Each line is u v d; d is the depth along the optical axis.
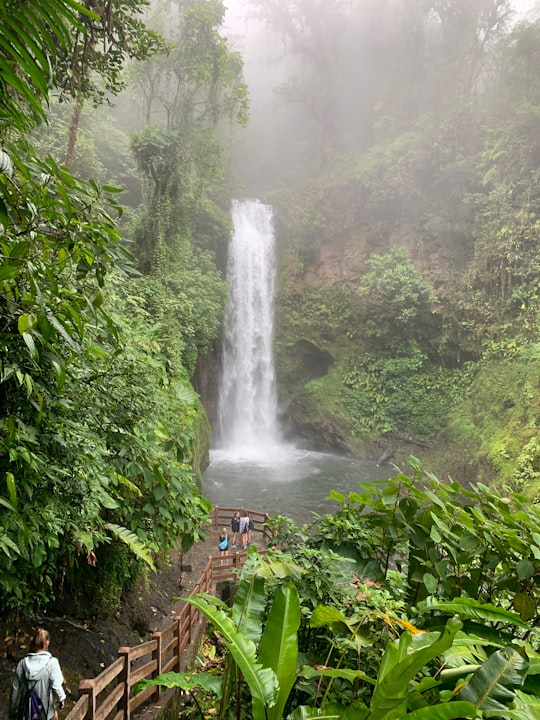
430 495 2.88
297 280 27.50
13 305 2.20
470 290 22.09
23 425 2.83
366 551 3.49
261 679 1.66
